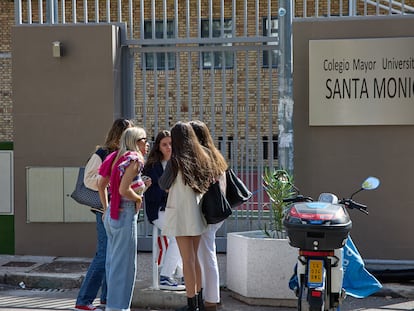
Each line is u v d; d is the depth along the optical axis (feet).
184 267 28.25
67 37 40.16
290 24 35.83
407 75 37.35
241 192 29.50
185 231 27.53
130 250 27.76
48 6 41.37
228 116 49.11
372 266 37.27
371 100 37.65
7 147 41.63
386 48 37.47
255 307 31.65
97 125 40.06
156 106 41.81
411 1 47.52
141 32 40.96
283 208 31.99
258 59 40.37
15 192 41.04
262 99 49.11
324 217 24.35
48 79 40.37
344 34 38.11
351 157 38.19
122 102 41.63
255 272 31.60
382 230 38.11
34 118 40.60
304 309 24.57
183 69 49.06
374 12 42.65
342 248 26.58
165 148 31.53
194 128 28.35
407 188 37.86
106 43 39.83
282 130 36.09
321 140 38.42
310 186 38.60
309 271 24.44
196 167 27.09
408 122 37.42
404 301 33.22
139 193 27.89
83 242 40.70
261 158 40.60
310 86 38.09
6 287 36.27
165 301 31.19
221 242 41.14
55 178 40.50
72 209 40.45
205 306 29.55
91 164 29.09
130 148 27.78
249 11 51.57
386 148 37.93
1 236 41.81
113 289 27.71
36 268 37.96
